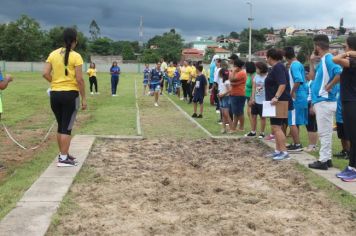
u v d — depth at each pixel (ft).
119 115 52.95
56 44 284.61
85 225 17.48
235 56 40.09
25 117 51.70
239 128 42.83
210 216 18.67
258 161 29.45
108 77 173.68
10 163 28.78
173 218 18.43
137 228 17.30
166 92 95.25
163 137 38.24
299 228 17.65
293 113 31.53
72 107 25.75
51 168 25.89
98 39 370.94
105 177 24.68
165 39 306.14
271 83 28.71
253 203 20.68
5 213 18.31
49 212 18.49
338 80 25.03
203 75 51.96
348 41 23.91
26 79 144.87
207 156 31.19
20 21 269.64
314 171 26.08
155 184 23.45
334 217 18.88
